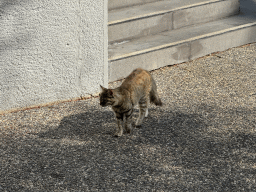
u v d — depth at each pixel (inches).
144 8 276.7
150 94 237.1
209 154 224.2
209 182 216.1
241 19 290.2
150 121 236.8
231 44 281.7
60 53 241.0
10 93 237.9
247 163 221.6
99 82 249.0
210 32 275.4
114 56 254.8
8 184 215.0
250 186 215.2
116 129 233.8
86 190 213.8
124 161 221.9
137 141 228.8
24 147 225.9
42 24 236.5
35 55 237.9
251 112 240.7
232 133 231.6
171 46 265.4
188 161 221.9
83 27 241.6
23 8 233.3
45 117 237.8
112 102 224.7
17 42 235.0
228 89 253.3
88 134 231.5
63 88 244.4
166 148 226.2
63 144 227.3
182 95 249.9
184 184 215.6
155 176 217.5
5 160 221.5
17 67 236.7
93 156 223.3
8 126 233.5
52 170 218.8
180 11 277.9
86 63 245.1
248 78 259.9
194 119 237.6
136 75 232.1
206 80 258.8
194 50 272.1
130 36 268.4
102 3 242.2
